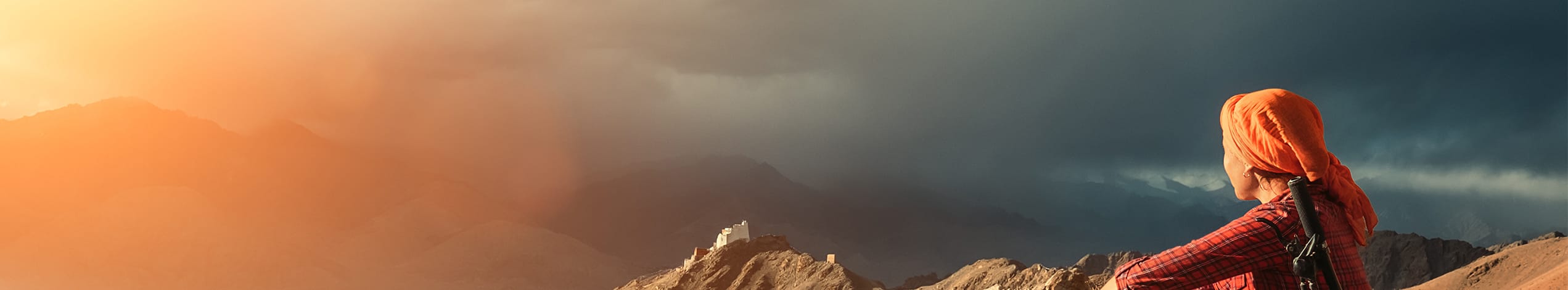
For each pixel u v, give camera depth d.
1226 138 2.80
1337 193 2.51
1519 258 157.12
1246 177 2.71
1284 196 2.53
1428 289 167.75
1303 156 2.42
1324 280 2.34
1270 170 2.57
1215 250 2.44
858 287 89.88
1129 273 2.60
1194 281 2.45
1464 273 163.50
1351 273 2.44
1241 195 2.78
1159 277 2.50
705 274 109.62
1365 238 2.65
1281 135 2.47
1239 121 2.65
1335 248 2.40
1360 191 2.61
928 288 91.50
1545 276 130.88
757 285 100.75
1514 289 141.38
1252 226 2.44
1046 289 42.88
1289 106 2.51
